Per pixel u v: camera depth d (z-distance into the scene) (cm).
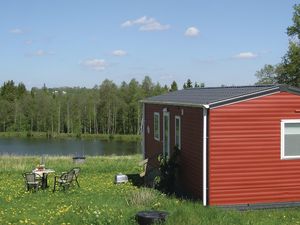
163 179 1748
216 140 1493
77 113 10981
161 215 1202
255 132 1520
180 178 1758
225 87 2125
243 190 1510
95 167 2427
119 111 10825
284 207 1536
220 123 1495
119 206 1425
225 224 1202
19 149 6700
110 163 2653
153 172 1906
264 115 1525
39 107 10994
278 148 1539
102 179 2061
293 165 1552
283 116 1541
